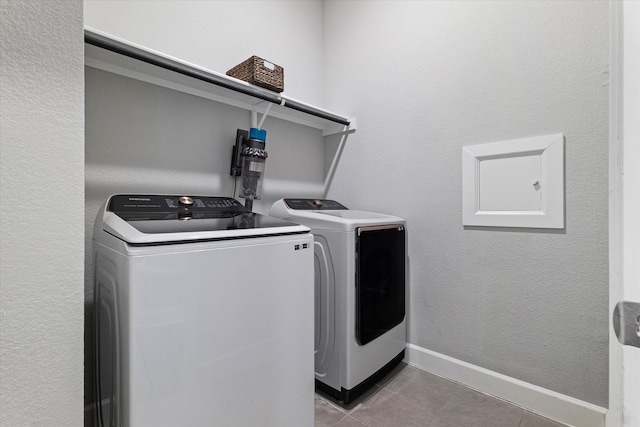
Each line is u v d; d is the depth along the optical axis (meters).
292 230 1.15
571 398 1.41
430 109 1.86
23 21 0.59
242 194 1.81
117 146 1.44
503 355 1.61
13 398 0.58
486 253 1.66
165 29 1.61
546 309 1.48
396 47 2.03
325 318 1.63
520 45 1.54
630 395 0.50
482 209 1.67
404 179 1.99
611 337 0.60
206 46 1.77
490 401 1.58
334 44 2.40
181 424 0.85
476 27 1.68
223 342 0.93
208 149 1.78
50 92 0.62
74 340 0.66
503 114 1.59
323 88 2.47
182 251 0.85
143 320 0.78
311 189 2.38
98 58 1.34
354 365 1.55
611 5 0.59
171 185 1.63
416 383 1.75
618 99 0.55
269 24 2.10
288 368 1.12
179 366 0.84
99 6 1.39
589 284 1.37
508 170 1.58
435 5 1.84
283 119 2.18
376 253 1.67
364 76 2.20
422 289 1.91
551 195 1.45
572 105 1.40
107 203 1.16
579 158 1.38
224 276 0.94
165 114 1.60
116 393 0.86
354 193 2.26
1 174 0.57
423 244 1.90
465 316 1.74
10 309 0.58
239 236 0.99
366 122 2.19
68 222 0.65
